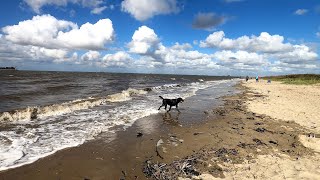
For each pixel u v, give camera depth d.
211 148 8.90
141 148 8.84
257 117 14.48
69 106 16.20
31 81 46.56
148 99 22.78
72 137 9.93
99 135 10.34
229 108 17.86
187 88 40.25
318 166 7.30
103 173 6.78
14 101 19.19
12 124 11.68
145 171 6.89
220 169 7.04
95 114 14.77
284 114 15.22
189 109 17.45
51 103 18.73
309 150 8.81
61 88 32.00
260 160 7.76
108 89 33.62
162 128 11.77
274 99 22.78
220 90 36.12
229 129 11.64
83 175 6.64
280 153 8.44
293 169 7.04
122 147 8.91
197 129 11.65
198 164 7.40
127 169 7.07
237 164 7.42
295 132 11.16
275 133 10.98
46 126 11.55
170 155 8.18
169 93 29.55
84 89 32.16
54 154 8.02
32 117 13.32
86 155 8.05
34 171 6.74
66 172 6.78
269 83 56.06
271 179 6.37
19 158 7.55
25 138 9.56
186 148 8.89
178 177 6.49
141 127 11.88
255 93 29.88
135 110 16.56
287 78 75.62
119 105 18.67
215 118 14.27
